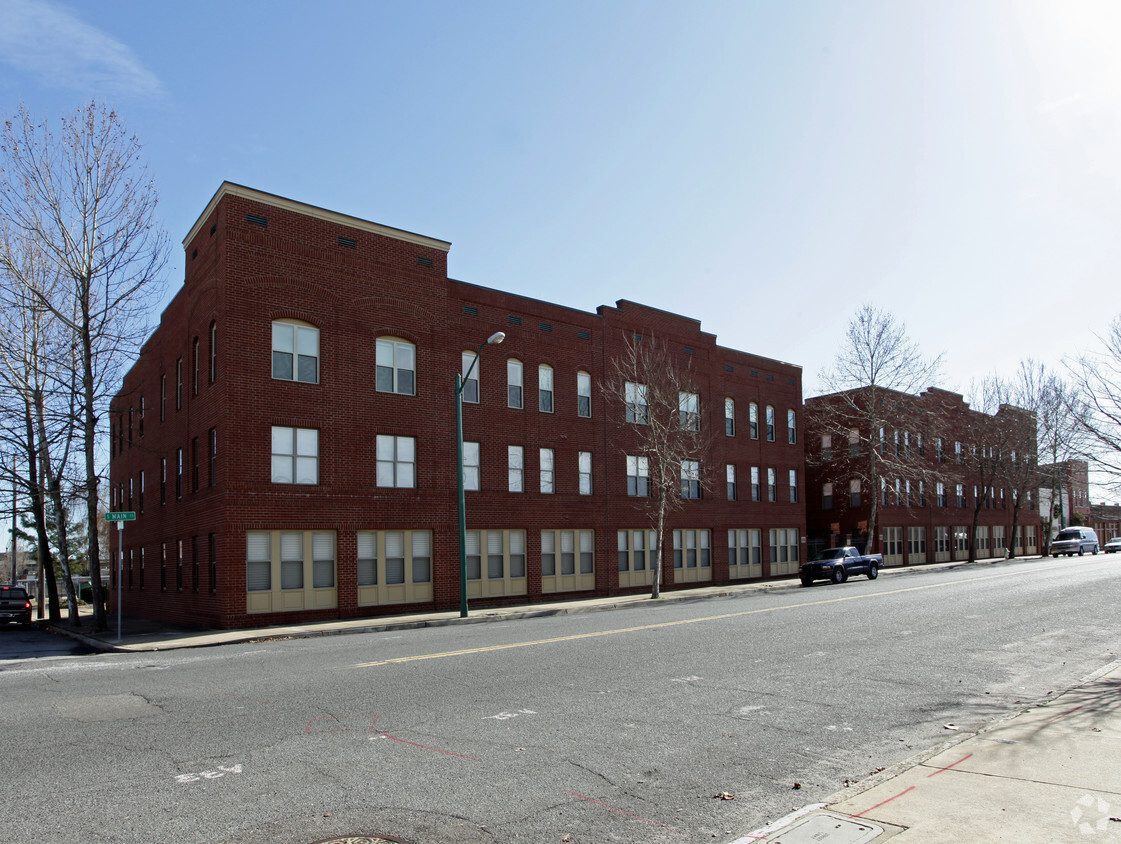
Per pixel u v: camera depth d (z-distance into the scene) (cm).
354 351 2528
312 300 2450
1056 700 930
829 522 5238
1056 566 4022
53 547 5525
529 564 2978
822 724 855
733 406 4041
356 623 2236
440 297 2775
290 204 2431
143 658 1597
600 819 573
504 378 2978
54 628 2761
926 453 5597
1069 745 726
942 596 2331
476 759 717
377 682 1098
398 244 2680
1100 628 1609
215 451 2350
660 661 1253
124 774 670
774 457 4253
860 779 667
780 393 4347
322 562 2402
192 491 2556
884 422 4550
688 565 3678
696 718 879
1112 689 986
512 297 3038
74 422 2652
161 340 3048
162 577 2912
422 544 2656
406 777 663
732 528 3944
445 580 2678
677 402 3550
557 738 792
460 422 2441
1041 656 1292
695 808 597
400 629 2188
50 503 3219
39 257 2809
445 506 2705
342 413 2478
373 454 2538
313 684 1091
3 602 3012
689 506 3697
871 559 3866
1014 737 760
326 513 2402
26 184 2455
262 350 2334
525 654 1345
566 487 3155
